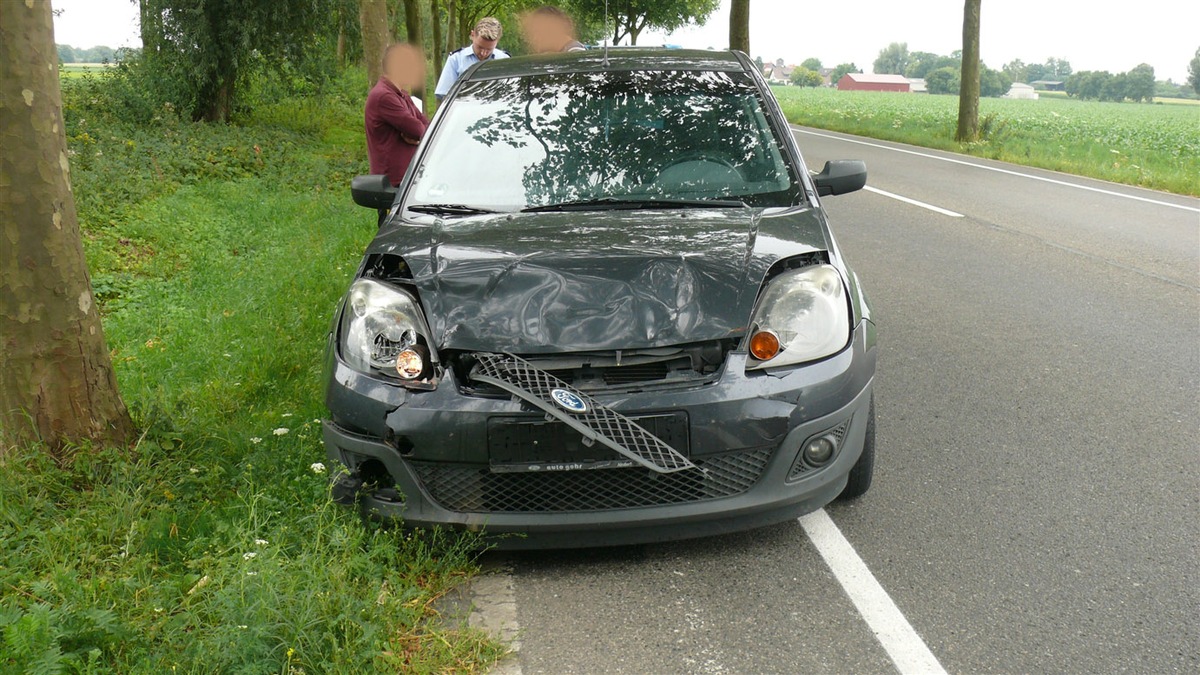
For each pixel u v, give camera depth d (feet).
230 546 9.97
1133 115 188.55
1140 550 10.32
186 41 60.90
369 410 9.84
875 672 8.36
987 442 13.51
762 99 13.94
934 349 18.07
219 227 30.89
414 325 10.01
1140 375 16.30
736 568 10.21
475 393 9.63
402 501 10.02
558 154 13.08
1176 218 33.09
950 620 9.11
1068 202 37.35
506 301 10.00
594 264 10.34
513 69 15.02
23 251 11.96
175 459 12.73
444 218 12.12
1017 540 10.64
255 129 60.49
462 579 10.14
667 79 14.28
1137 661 8.36
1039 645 8.65
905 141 73.67
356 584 9.48
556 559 10.55
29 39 11.66
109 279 24.18
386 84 23.30
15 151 11.73
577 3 142.92
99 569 10.16
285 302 21.13
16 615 8.51
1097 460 12.78
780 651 8.71
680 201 12.17
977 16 68.54
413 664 8.51
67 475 11.90
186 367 17.01
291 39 65.16
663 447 9.27
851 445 10.27
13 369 12.16
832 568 10.13
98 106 58.70
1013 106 244.42
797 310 9.99
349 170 45.98
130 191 34.37
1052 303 21.39
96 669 8.14
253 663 8.13
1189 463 12.61
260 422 14.12
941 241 29.27
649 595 9.74
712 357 9.82
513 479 9.71
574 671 8.53
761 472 9.84
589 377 9.72
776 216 11.73
